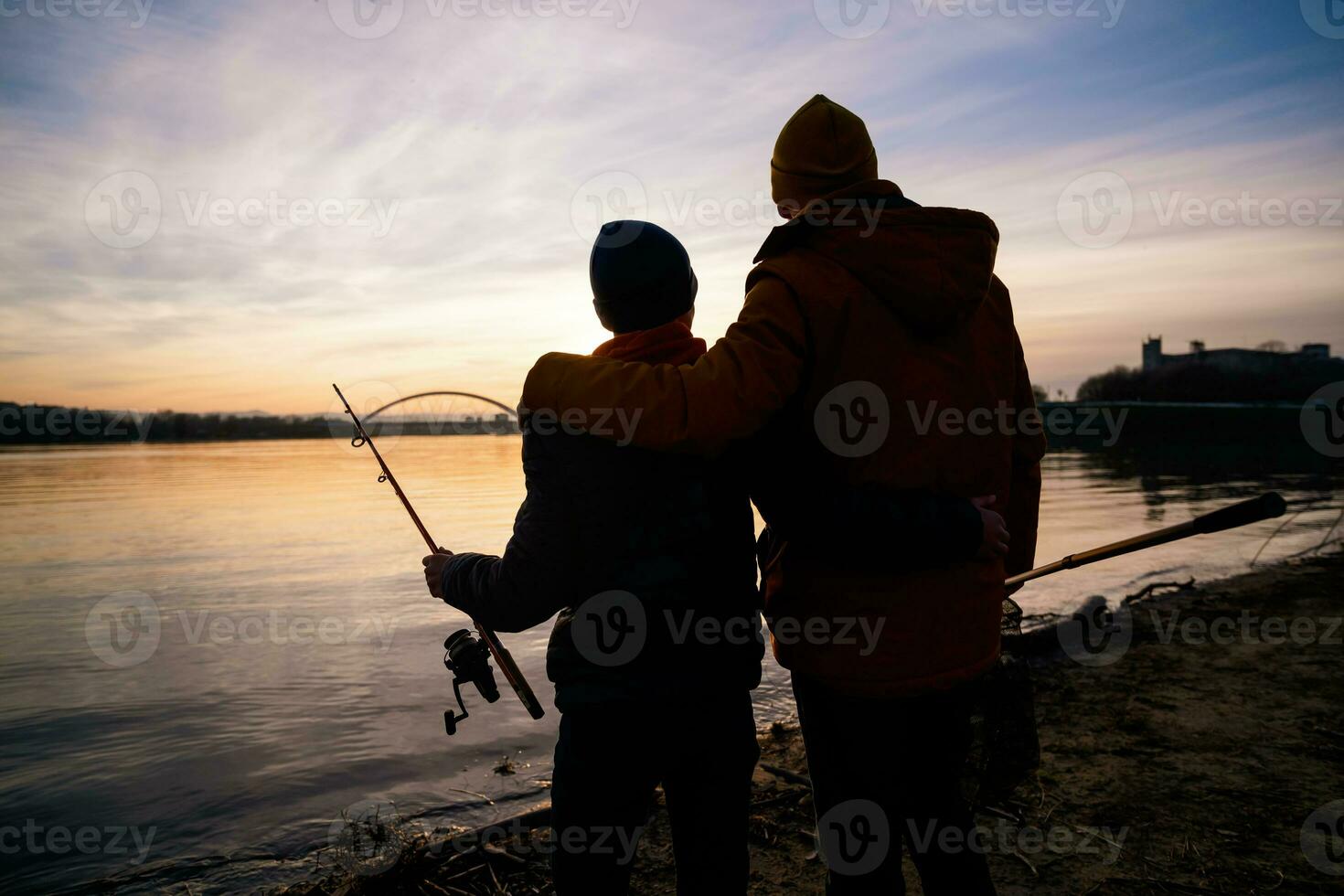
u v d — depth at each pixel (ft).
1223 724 12.10
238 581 30.63
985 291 4.68
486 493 72.59
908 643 4.66
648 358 4.87
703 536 4.75
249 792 11.61
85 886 9.03
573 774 4.73
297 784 11.84
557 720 14.35
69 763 12.86
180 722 14.79
